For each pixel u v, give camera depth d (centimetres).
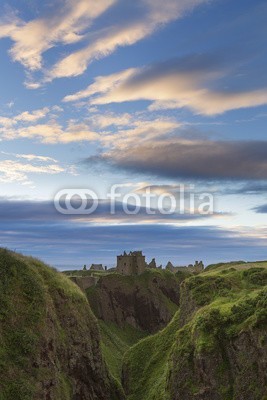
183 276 16950
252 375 3888
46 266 5291
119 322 13925
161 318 14588
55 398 3662
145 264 16812
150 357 7569
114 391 5509
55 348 4081
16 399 3234
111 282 14762
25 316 3891
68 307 4853
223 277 6462
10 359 3469
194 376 4450
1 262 4197
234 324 4372
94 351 5166
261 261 8738
